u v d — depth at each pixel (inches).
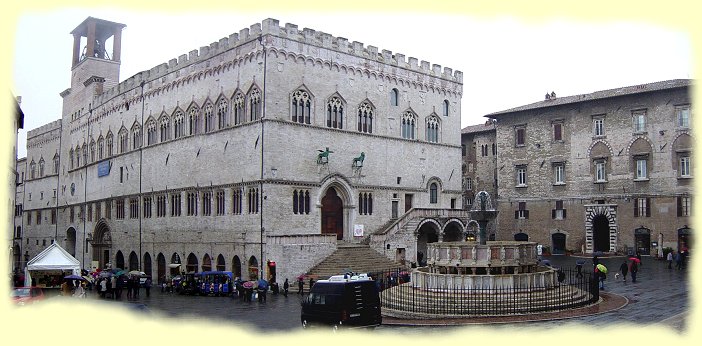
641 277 2394.2
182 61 3201.3
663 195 3223.4
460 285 1659.7
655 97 3289.9
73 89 4434.1
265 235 2600.9
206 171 2979.8
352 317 1357.0
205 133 3004.4
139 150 3503.9
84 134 4207.7
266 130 2650.1
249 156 2721.5
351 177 2950.3
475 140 4345.5
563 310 1565.0
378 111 3112.7
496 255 1710.1
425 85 3371.1
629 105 3383.4
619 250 3353.8
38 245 4859.7
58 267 2236.7
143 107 3494.1
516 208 3801.7
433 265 1787.6
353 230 2928.2
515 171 3826.3
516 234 3794.3
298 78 2780.5
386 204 3102.9
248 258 2679.6
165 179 3267.7
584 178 3526.1
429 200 3331.7
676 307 1596.9
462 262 1720.0
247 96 2770.7
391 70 3193.9
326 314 1374.3
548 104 3681.1
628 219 3339.1
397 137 3191.4
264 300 2112.5
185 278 2541.8
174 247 3164.4
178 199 3171.8
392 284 2167.8
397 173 3171.8
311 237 2591.0
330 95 2901.1
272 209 2637.8
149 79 3452.3
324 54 2891.2
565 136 3624.5
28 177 5108.3
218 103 2945.4
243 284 2222.0
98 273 3075.8
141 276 2618.1
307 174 2775.6
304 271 2549.2
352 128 2984.7
